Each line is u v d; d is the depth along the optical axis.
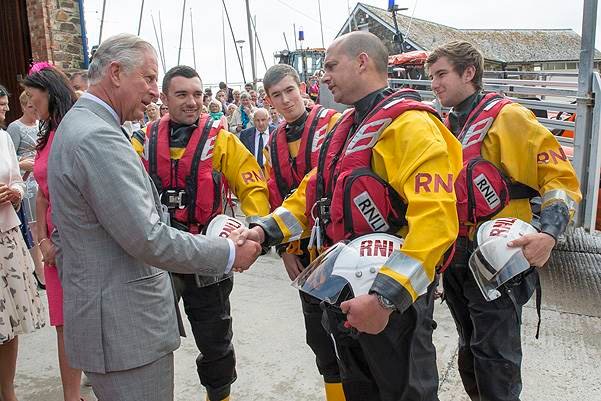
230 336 2.70
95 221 1.63
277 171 2.86
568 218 2.14
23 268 2.79
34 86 2.59
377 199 1.72
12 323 2.73
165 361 1.77
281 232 2.16
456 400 2.89
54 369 3.40
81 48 7.75
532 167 2.26
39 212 2.72
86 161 1.56
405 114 1.70
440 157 1.63
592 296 4.37
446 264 1.78
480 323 2.27
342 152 1.89
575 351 3.43
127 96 1.71
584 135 4.00
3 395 2.84
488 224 2.20
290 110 2.77
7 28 8.34
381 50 1.85
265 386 3.12
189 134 2.57
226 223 2.38
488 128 2.33
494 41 21.53
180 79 2.50
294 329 3.85
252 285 4.80
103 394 1.71
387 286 1.51
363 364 1.82
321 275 1.72
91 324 1.63
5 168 2.78
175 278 2.49
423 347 1.74
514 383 2.27
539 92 4.90
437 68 2.46
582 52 3.95
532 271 2.27
